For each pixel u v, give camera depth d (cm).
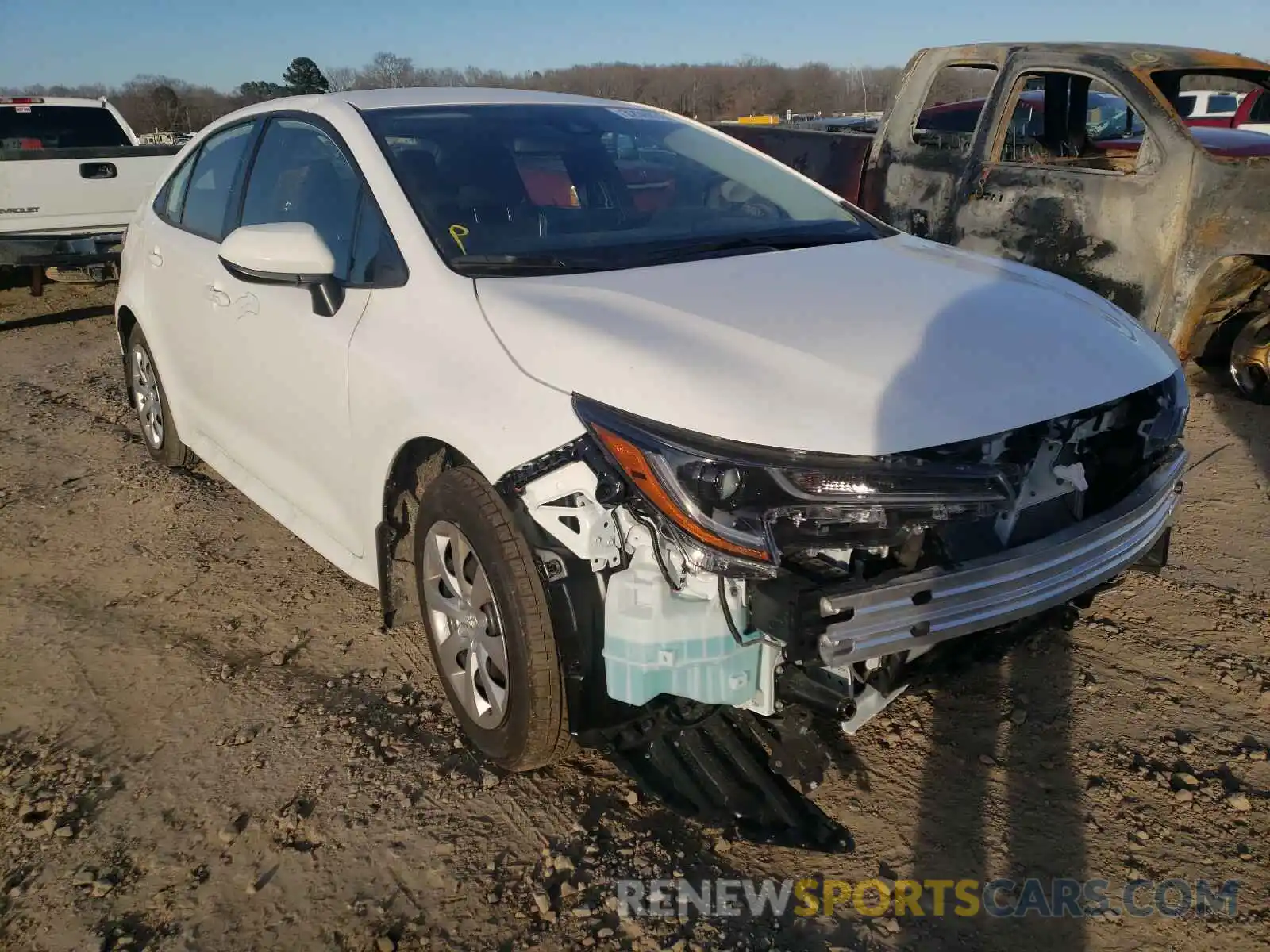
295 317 329
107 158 867
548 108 375
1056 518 257
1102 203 547
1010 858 247
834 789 270
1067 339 267
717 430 218
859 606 214
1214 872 242
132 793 277
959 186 620
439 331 275
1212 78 595
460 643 280
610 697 239
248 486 393
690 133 397
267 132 385
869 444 218
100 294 1027
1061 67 576
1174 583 374
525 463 239
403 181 312
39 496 477
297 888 244
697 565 216
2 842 260
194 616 369
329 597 381
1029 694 310
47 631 360
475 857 251
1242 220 501
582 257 300
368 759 287
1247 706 303
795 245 328
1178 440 286
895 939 225
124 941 229
